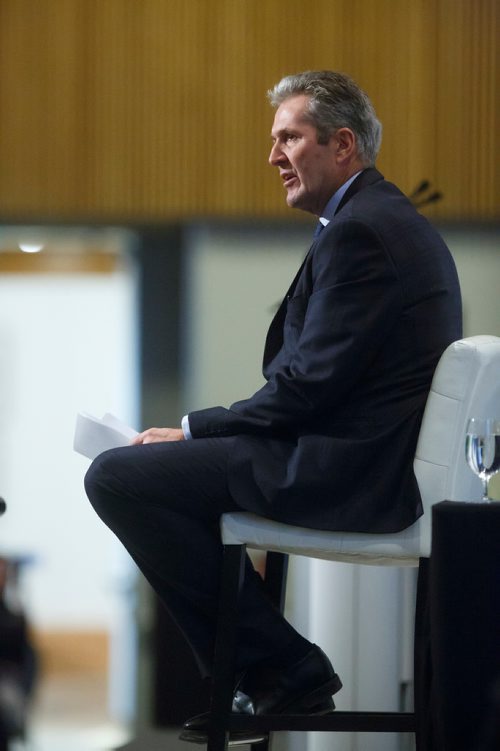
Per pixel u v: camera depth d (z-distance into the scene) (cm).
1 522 1923
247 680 806
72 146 1911
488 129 1889
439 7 1889
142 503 782
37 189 1914
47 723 1816
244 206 1903
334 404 775
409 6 1889
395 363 776
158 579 811
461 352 758
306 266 814
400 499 759
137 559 810
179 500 780
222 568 780
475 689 689
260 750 874
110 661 1925
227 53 1897
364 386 779
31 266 1927
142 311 1911
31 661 1597
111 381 1922
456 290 809
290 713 791
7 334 1923
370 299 768
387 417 771
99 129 1908
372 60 1889
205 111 1903
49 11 1905
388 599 1038
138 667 1922
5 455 1927
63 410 1925
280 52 1894
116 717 1900
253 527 776
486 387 764
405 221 791
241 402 795
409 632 1039
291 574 1561
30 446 1927
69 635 1919
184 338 1906
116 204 1909
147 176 1908
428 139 1892
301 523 759
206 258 1906
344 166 837
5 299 1922
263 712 791
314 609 1049
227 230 1906
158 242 1920
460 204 1894
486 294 1897
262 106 1902
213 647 809
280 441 786
